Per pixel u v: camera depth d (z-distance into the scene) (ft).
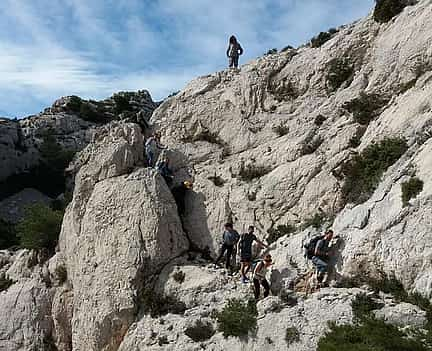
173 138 90.33
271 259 64.44
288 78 88.99
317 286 58.49
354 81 80.23
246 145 84.58
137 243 72.69
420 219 53.21
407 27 78.48
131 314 69.67
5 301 87.86
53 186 194.49
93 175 81.71
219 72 96.73
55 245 93.50
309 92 85.97
